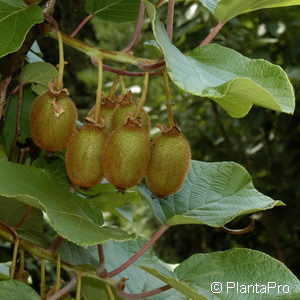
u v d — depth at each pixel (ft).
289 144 6.86
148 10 2.07
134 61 2.13
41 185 2.19
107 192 3.09
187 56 2.04
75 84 5.77
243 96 1.90
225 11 2.26
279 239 7.51
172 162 2.21
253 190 2.70
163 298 2.78
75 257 2.74
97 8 2.64
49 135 2.23
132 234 2.07
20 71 2.65
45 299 2.22
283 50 6.72
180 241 8.36
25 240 2.38
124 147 2.12
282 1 2.23
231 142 7.73
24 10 2.14
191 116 8.04
